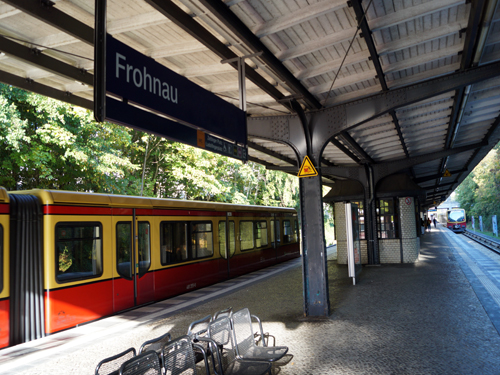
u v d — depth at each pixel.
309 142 8.09
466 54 6.03
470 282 10.43
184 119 4.77
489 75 6.66
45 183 18.25
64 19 4.81
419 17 5.42
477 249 22.31
